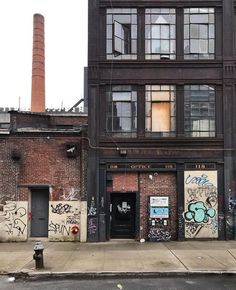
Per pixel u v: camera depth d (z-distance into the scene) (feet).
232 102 68.33
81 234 66.08
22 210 66.95
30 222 67.87
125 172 67.72
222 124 68.28
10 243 65.05
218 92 68.80
